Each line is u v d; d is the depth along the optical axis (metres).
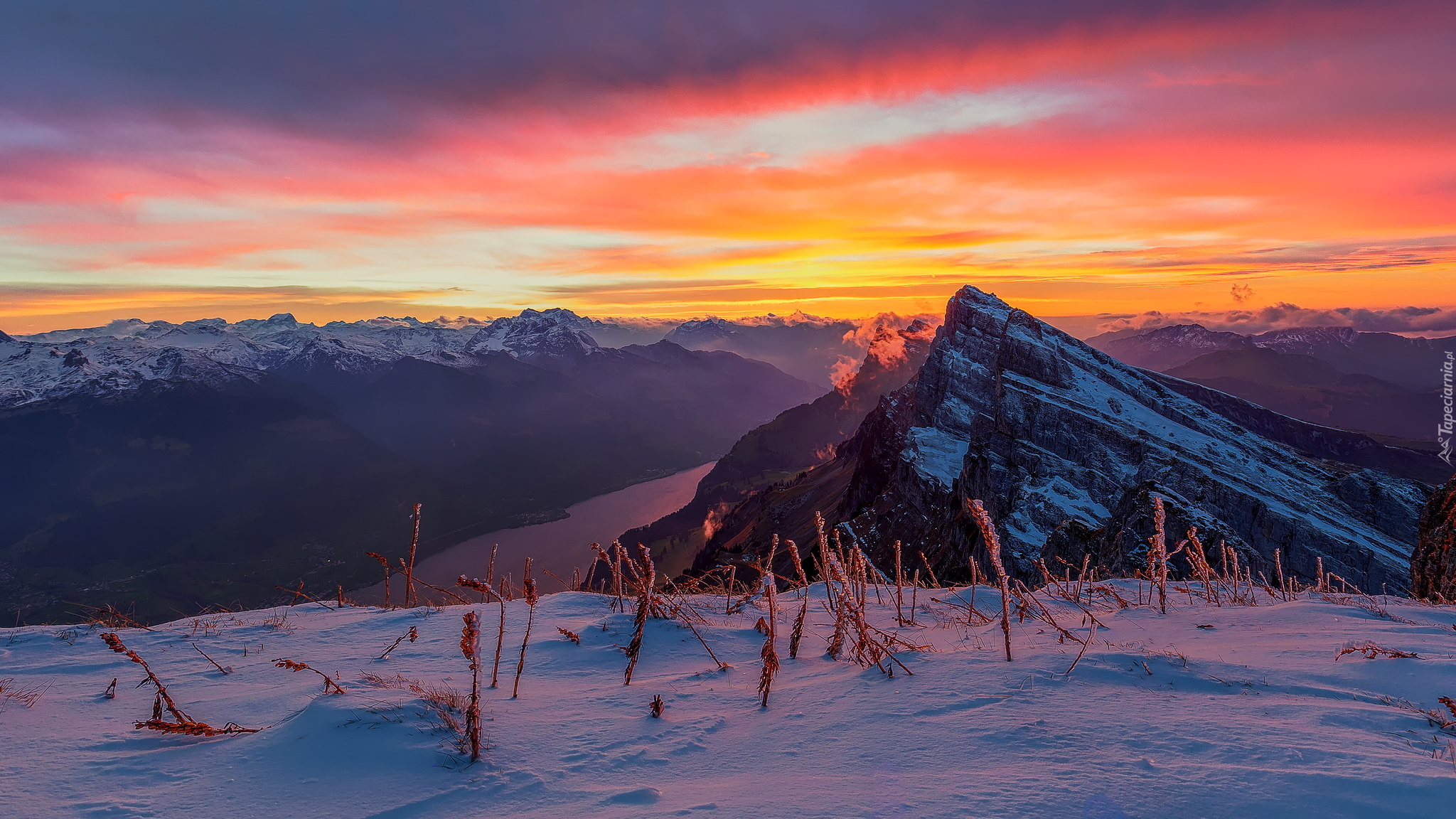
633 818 2.49
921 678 4.01
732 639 5.81
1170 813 2.19
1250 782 2.33
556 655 5.37
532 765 3.08
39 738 3.65
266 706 4.13
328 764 3.12
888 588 8.34
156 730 3.76
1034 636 5.17
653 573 4.68
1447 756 2.47
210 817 2.71
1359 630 4.78
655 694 4.18
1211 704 3.27
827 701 3.80
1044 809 2.28
